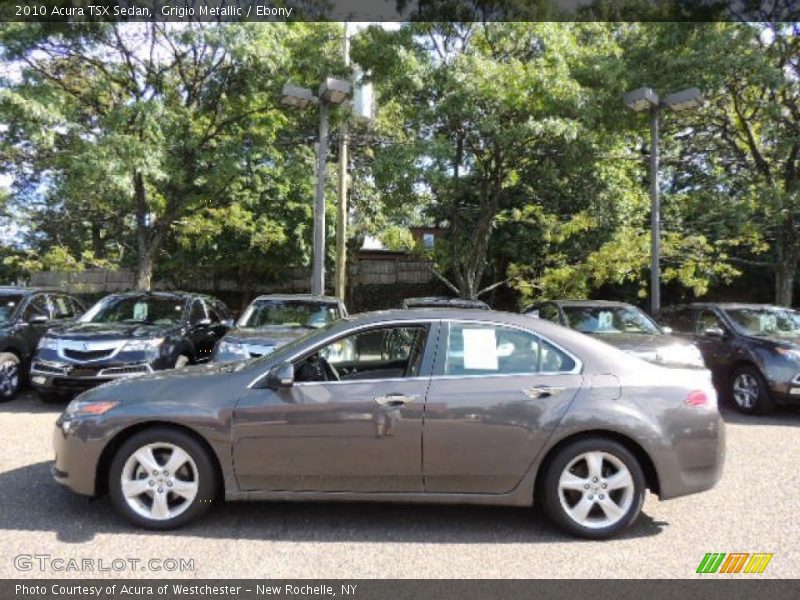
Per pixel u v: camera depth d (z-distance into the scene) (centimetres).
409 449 452
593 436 458
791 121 1402
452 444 451
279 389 460
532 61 1283
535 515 504
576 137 1267
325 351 521
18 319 1009
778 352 899
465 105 1216
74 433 466
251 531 462
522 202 1773
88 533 452
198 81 1340
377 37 1334
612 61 1332
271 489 458
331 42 1432
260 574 396
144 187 1405
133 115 1197
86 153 1112
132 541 441
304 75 1382
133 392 474
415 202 1478
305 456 453
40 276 2298
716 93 1382
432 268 1759
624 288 2045
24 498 521
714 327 1024
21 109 1080
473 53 1280
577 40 1456
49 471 594
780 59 1354
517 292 2039
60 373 865
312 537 454
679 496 459
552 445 453
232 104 1348
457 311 494
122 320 1011
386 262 2172
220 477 469
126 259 2294
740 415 927
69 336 889
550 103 1226
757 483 588
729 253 1861
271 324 976
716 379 1005
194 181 1362
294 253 1952
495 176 1482
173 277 2222
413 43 1327
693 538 460
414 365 473
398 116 1484
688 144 1670
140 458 460
